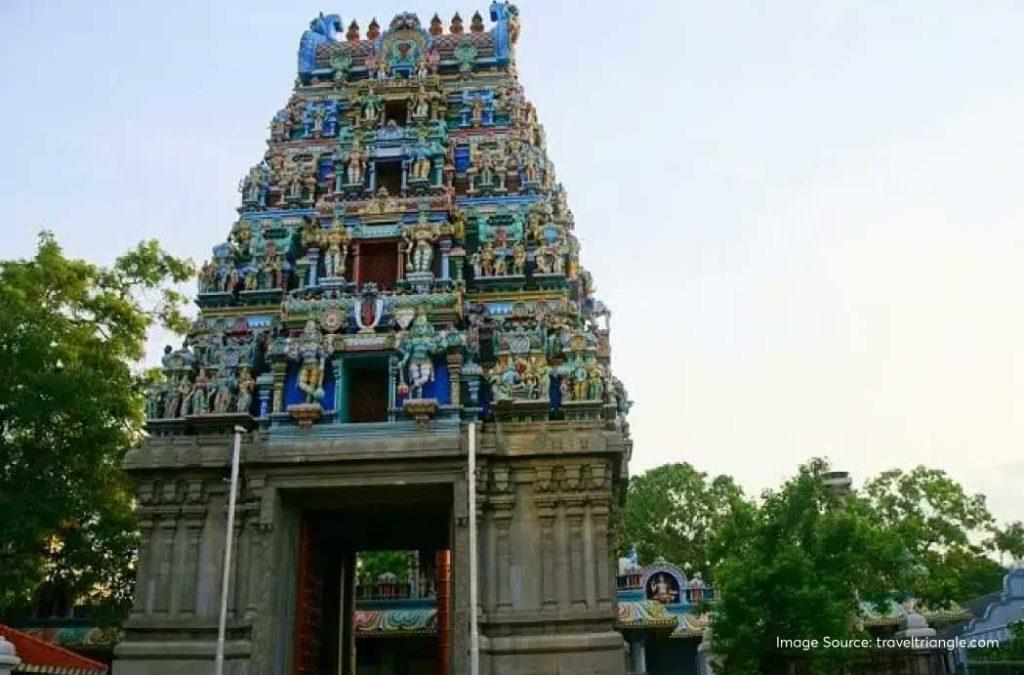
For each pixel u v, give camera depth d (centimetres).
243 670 3052
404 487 3275
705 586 5419
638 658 4772
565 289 3728
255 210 4091
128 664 3130
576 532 3175
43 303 4197
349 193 4003
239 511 3272
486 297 3738
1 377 3697
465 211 3988
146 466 3331
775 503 3478
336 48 4609
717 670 3572
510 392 3391
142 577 3259
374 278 3878
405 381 3434
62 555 4091
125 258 4619
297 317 3653
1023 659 3447
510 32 4591
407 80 4347
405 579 5606
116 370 4241
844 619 3198
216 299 3841
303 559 3406
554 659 3031
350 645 4241
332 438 3338
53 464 3812
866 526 3494
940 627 5481
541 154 4253
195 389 3541
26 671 2830
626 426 3994
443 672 3456
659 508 8438
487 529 3198
